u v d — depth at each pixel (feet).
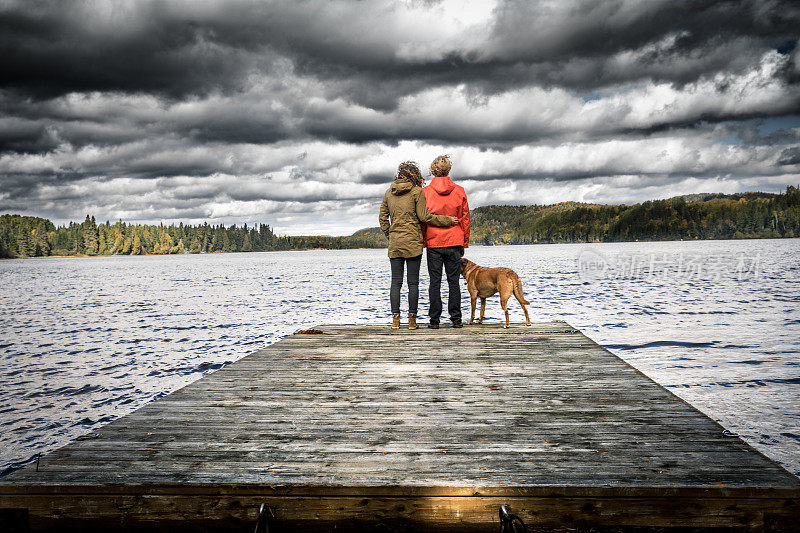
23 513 7.95
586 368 14.70
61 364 36.68
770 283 94.79
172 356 39.22
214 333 50.39
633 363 32.42
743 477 7.62
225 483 7.72
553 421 10.31
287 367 15.40
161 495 7.82
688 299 69.77
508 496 7.51
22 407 26.48
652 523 7.46
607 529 7.51
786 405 23.61
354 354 17.16
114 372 33.99
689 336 41.45
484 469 8.09
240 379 14.05
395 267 21.53
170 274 220.43
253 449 9.09
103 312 72.74
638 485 7.37
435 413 10.97
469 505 7.57
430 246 21.20
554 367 14.84
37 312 74.59
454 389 12.80
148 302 88.28
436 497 7.59
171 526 7.86
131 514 7.86
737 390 26.07
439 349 17.66
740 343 38.29
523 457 8.54
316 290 106.11
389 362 15.90
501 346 17.97
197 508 7.82
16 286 148.25
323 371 14.88
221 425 10.38
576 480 7.61
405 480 7.72
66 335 50.93
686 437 9.30
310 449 9.06
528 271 161.07
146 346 43.80
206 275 201.36
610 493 7.38
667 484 7.39
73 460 8.68
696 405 23.79
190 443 9.40
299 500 7.73
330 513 7.72
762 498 7.28
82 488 7.79
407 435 9.68
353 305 72.43
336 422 10.49
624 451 8.71
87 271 284.82
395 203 20.76
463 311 60.59
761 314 53.36
